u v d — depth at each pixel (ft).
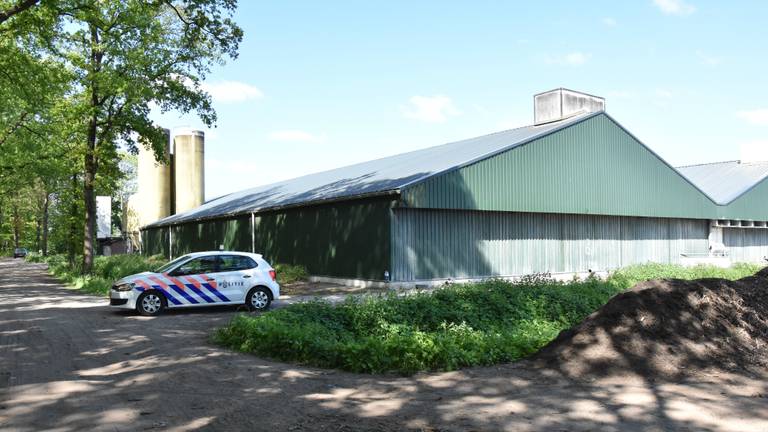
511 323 41.37
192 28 67.36
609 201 94.43
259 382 24.45
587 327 28.32
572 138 89.25
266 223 95.55
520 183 81.71
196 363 28.22
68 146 104.88
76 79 87.76
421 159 91.66
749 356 26.89
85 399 21.76
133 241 187.93
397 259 69.21
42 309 52.06
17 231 300.40
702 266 89.04
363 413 19.94
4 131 103.91
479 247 77.92
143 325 41.29
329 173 115.75
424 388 23.32
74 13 74.23
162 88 89.45
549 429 18.03
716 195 123.34
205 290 48.52
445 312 40.19
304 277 81.97
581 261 91.81
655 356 25.84
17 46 77.05
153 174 166.71
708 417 19.04
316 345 28.91
